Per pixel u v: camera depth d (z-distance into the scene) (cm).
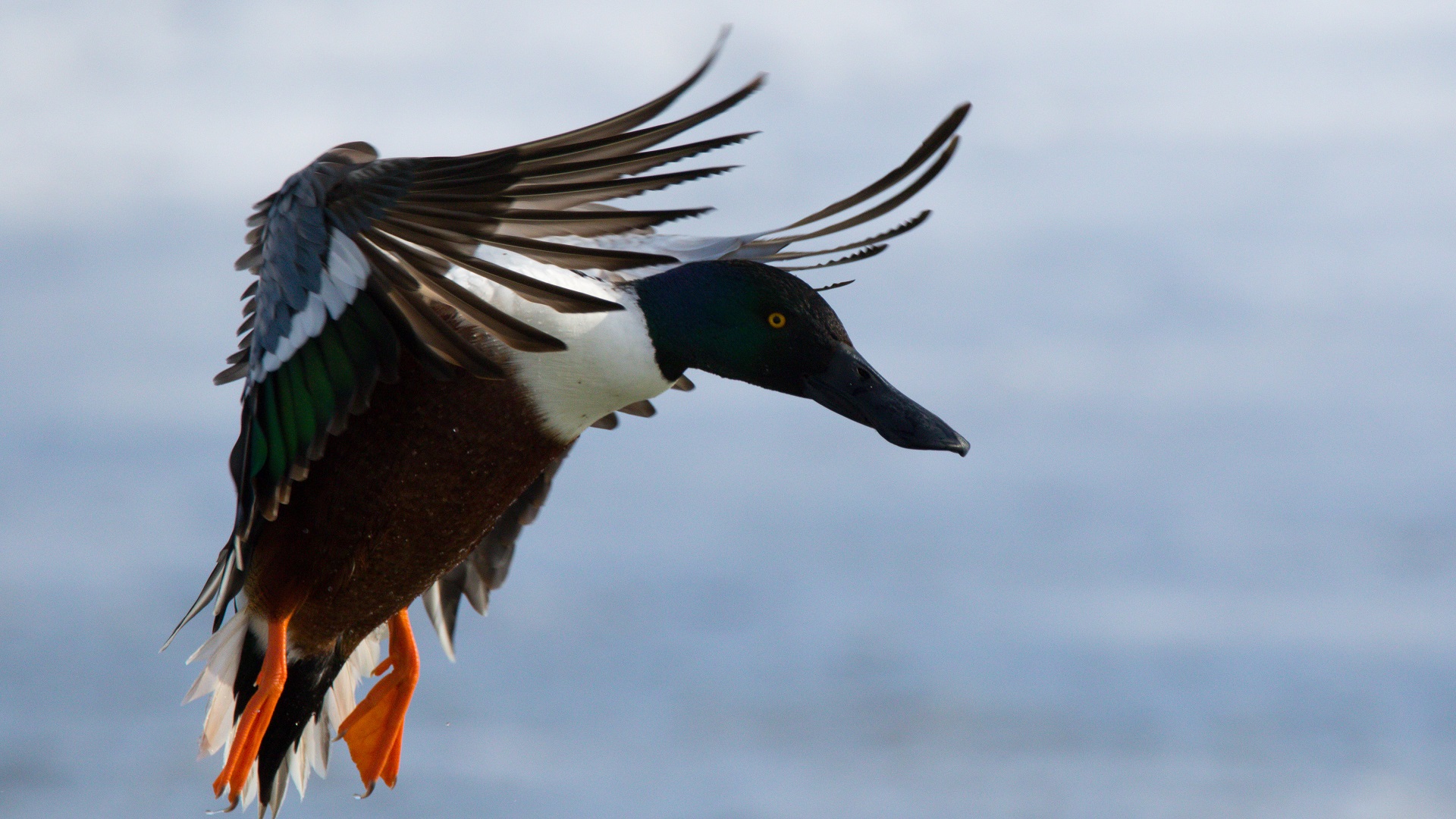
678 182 562
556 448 661
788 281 674
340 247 571
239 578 646
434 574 670
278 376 598
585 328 642
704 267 670
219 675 659
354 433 627
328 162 588
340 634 672
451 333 564
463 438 635
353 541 641
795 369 677
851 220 646
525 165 541
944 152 608
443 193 550
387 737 730
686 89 530
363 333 580
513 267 634
